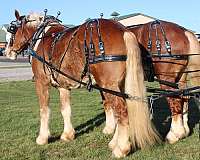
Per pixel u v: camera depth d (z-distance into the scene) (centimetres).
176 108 760
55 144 780
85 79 672
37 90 796
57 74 733
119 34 632
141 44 771
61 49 708
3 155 711
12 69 3375
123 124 640
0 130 934
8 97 1617
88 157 678
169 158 656
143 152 685
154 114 1080
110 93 628
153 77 766
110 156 673
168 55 741
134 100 614
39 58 764
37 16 839
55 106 1332
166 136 780
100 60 626
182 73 757
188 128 812
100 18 681
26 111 1228
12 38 880
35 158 682
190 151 701
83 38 652
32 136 862
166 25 764
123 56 623
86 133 875
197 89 707
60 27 790
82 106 1308
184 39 750
